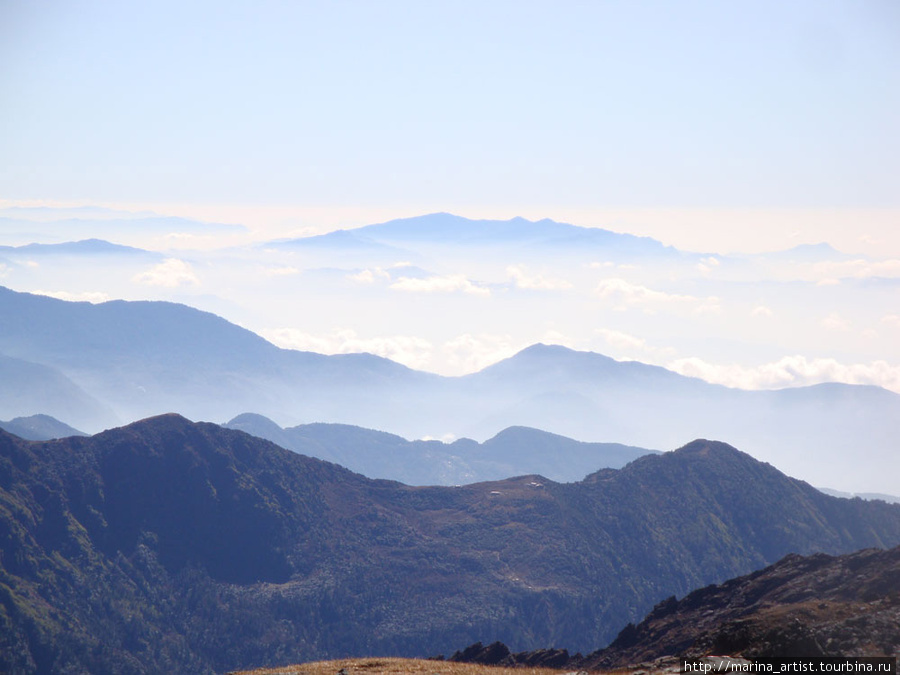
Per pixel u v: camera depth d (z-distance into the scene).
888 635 54.50
